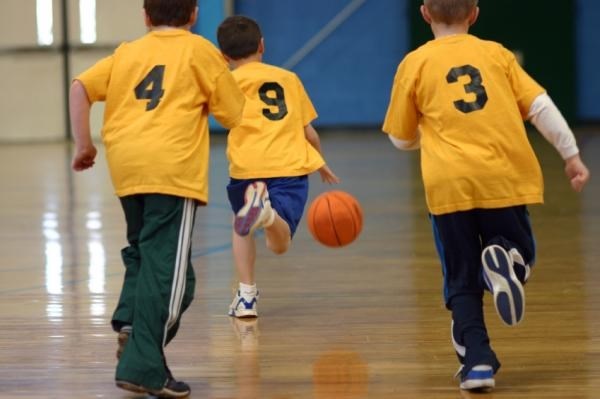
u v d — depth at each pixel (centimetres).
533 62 3838
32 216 1980
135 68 824
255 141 1086
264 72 1120
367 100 3931
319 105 3931
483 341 802
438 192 805
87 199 2245
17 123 3900
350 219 1109
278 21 3897
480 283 823
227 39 1129
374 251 1514
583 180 795
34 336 1016
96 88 820
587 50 3862
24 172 2847
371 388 822
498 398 789
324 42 3906
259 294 1218
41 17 3866
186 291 811
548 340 965
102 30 3859
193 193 805
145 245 798
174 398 801
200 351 952
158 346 783
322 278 1311
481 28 3841
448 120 809
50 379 862
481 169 795
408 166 2789
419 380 842
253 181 1075
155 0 841
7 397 810
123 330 825
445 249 819
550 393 800
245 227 853
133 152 799
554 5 3819
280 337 1002
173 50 827
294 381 846
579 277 1272
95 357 934
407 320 1063
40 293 1236
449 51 826
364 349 948
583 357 905
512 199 798
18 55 3881
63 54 3869
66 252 1555
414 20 3862
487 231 817
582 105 3888
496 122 804
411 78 825
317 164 1096
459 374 829
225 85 830
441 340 976
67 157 3281
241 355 935
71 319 1091
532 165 807
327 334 1011
